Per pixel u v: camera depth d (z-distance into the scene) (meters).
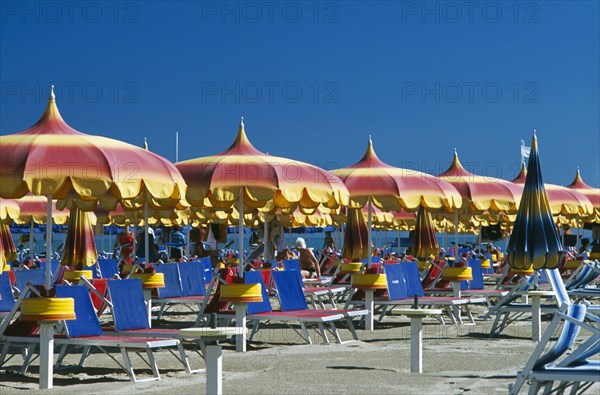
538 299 18.06
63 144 12.55
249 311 16.98
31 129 13.24
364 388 11.74
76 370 13.89
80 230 19.47
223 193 16.67
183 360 13.48
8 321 13.09
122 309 14.09
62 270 22.34
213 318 10.29
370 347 16.50
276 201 19.41
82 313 13.55
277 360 14.62
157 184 13.05
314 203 19.53
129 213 26.14
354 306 22.22
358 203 21.02
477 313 24.75
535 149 15.64
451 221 41.78
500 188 26.78
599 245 40.06
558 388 10.29
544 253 15.32
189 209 26.28
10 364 14.64
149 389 11.90
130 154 13.07
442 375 12.89
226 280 16.97
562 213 34.22
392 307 24.97
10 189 12.01
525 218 15.53
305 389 11.65
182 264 21.16
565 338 10.17
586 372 9.71
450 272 22.36
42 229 47.34
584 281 23.02
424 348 16.36
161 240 38.41
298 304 17.98
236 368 13.73
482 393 11.36
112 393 11.58
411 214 39.84
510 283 27.08
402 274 21.17
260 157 17.45
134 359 15.14
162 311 22.88
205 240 37.03
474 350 16.03
